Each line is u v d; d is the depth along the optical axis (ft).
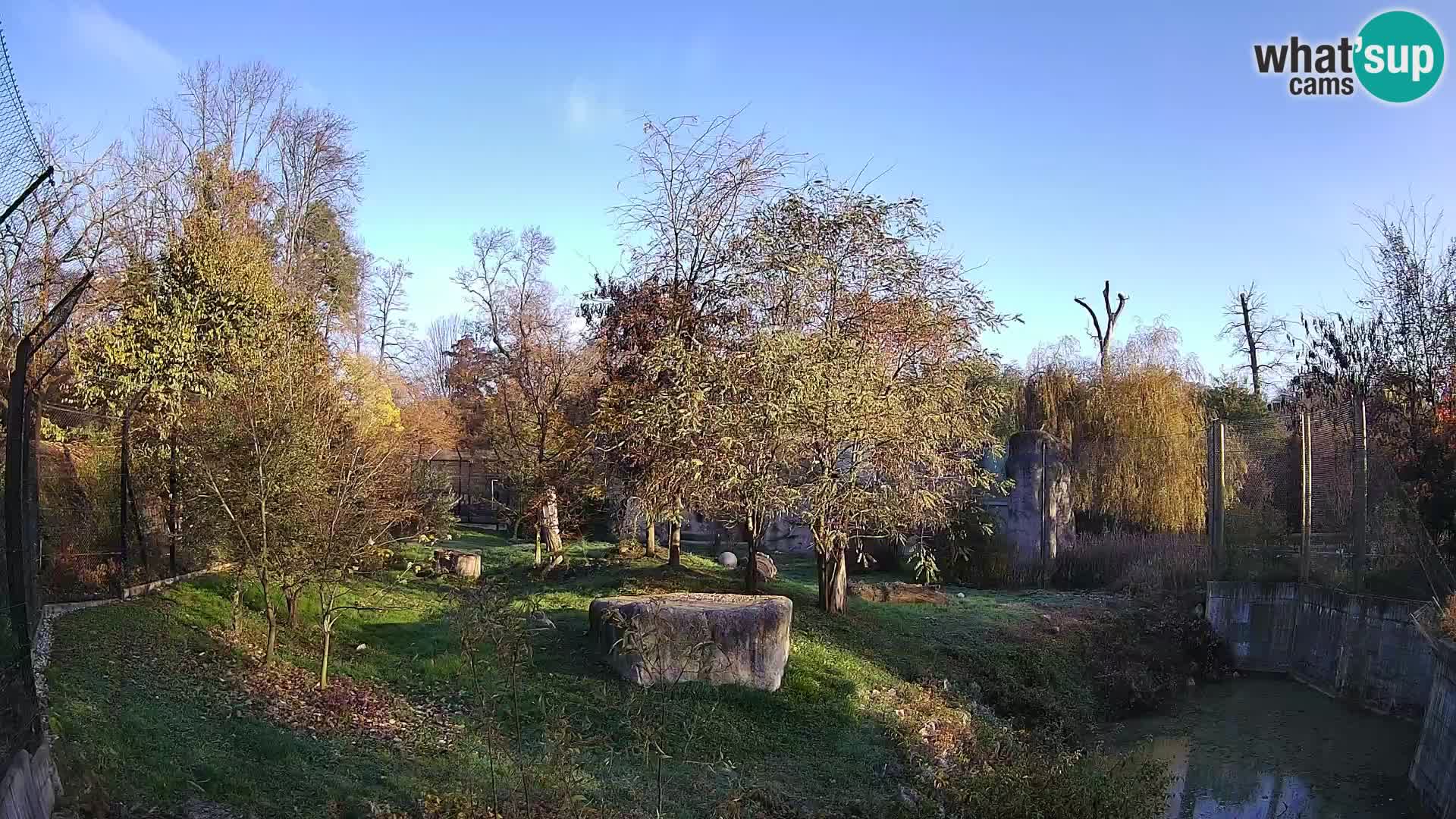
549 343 70.54
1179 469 73.15
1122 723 45.37
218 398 38.58
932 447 43.14
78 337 48.85
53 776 17.76
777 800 26.96
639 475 48.24
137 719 23.53
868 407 40.65
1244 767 39.50
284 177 95.09
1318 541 54.19
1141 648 52.37
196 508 35.83
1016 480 67.56
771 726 33.14
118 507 40.45
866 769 30.78
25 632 17.76
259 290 52.31
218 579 42.63
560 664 35.94
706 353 43.34
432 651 36.81
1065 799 23.11
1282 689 51.49
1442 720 34.40
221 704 27.61
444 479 72.74
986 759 32.63
